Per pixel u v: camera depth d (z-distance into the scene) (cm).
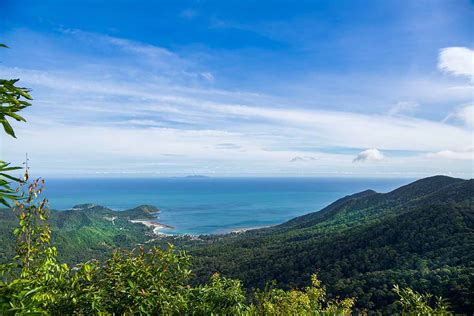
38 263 276
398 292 412
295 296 461
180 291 335
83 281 297
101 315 276
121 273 312
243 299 362
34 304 184
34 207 277
